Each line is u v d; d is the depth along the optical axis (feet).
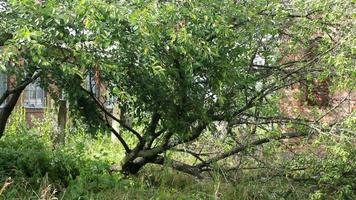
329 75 18.66
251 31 18.38
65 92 19.90
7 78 18.65
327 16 17.76
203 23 16.78
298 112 20.08
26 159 20.56
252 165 20.80
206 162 21.48
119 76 16.46
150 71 17.12
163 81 17.74
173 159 22.95
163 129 20.44
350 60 16.57
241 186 20.22
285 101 20.57
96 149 28.35
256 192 19.99
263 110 19.60
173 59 17.17
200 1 16.71
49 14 15.49
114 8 15.08
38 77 18.48
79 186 18.86
